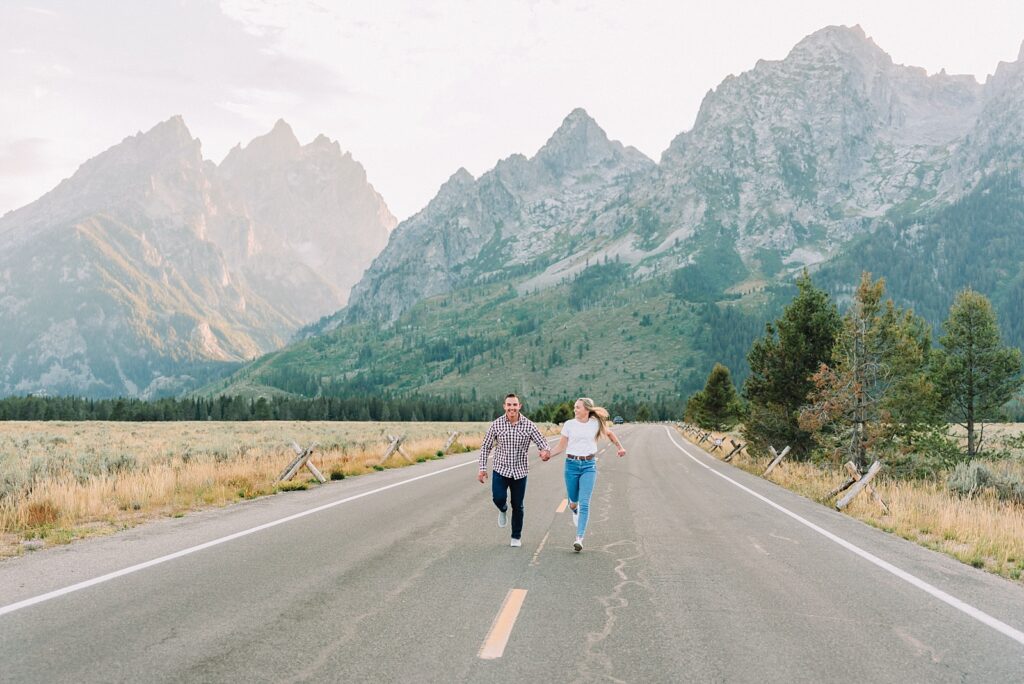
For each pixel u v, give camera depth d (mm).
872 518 11906
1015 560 8484
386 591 6133
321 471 17500
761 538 9609
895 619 5609
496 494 8695
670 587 6559
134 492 11930
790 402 24531
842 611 5836
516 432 8672
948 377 24812
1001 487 15367
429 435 45906
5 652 4344
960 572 7613
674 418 173500
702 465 25859
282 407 149250
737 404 54000
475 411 171375
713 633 5105
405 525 9945
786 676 4242
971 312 24953
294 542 8422
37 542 8227
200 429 56688
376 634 4883
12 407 104188
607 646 4742
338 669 4172
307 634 4852
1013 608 6059
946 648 4871
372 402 161875
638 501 13898
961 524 10461
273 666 4203
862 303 20094
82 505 10398
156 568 6879
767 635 5090
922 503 13094
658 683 4066
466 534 9305
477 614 5449
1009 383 24359
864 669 4402
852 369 19625
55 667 4102
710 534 9891
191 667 4148
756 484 18266
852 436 19625
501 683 4000
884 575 7336
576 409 8773
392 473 18719
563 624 5246
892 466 19672
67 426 58125
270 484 14523
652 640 4898
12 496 10750
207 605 5543
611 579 6836
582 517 8367
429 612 5480
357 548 8133
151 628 4906
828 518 11898
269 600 5742
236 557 7473
